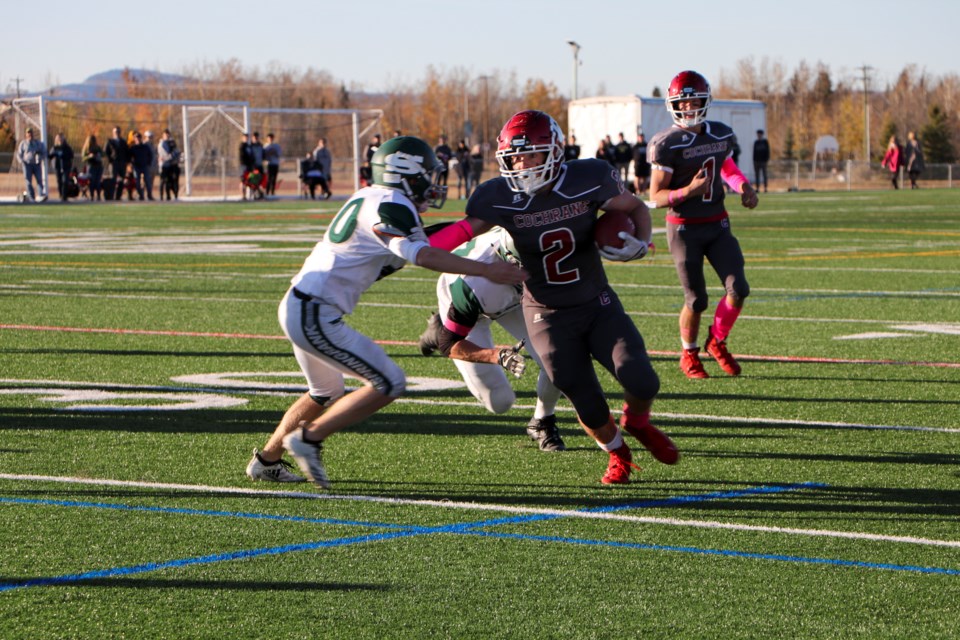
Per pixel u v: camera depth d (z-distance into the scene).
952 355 23.56
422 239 12.91
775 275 38.97
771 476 14.65
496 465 15.30
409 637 9.48
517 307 15.73
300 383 20.81
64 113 137.75
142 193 98.56
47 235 58.66
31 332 26.81
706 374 21.64
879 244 51.44
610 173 14.02
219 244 52.88
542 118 13.56
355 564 11.29
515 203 13.81
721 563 11.33
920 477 14.52
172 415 18.17
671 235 21.73
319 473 13.41
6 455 15.62
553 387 15.87
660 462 15.38
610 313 14.24
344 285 13.26
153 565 11.23
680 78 21.36
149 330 27.14
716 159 21.42
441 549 11.77
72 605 10.19
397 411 18.55
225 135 116.88
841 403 19.12
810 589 10.59
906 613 10.01
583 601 10.29
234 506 13.34
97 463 15.22
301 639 9.45
